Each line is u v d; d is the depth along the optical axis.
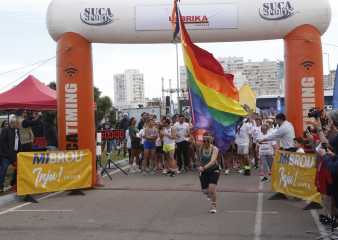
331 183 8.17
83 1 13.55
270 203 11.41
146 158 18.14
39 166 12.09
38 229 8.75
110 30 13.43
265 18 13.19
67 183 12.64
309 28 13.20
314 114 8.55
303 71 13.23
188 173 17.72
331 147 8.12
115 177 16.72
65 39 13.48
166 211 10.43
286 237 8.11
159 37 13.52
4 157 12.88
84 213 10.24
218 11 13.22
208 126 12.00
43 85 17.36
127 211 10.45
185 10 13.26
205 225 9.03
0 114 23.92
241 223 9.21
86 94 13.60
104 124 25.72
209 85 12.04
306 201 11.51
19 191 11.67
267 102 47.78
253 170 18.64
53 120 17.22
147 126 18.14
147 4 13.45
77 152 12.91
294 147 12.09
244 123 17.08
